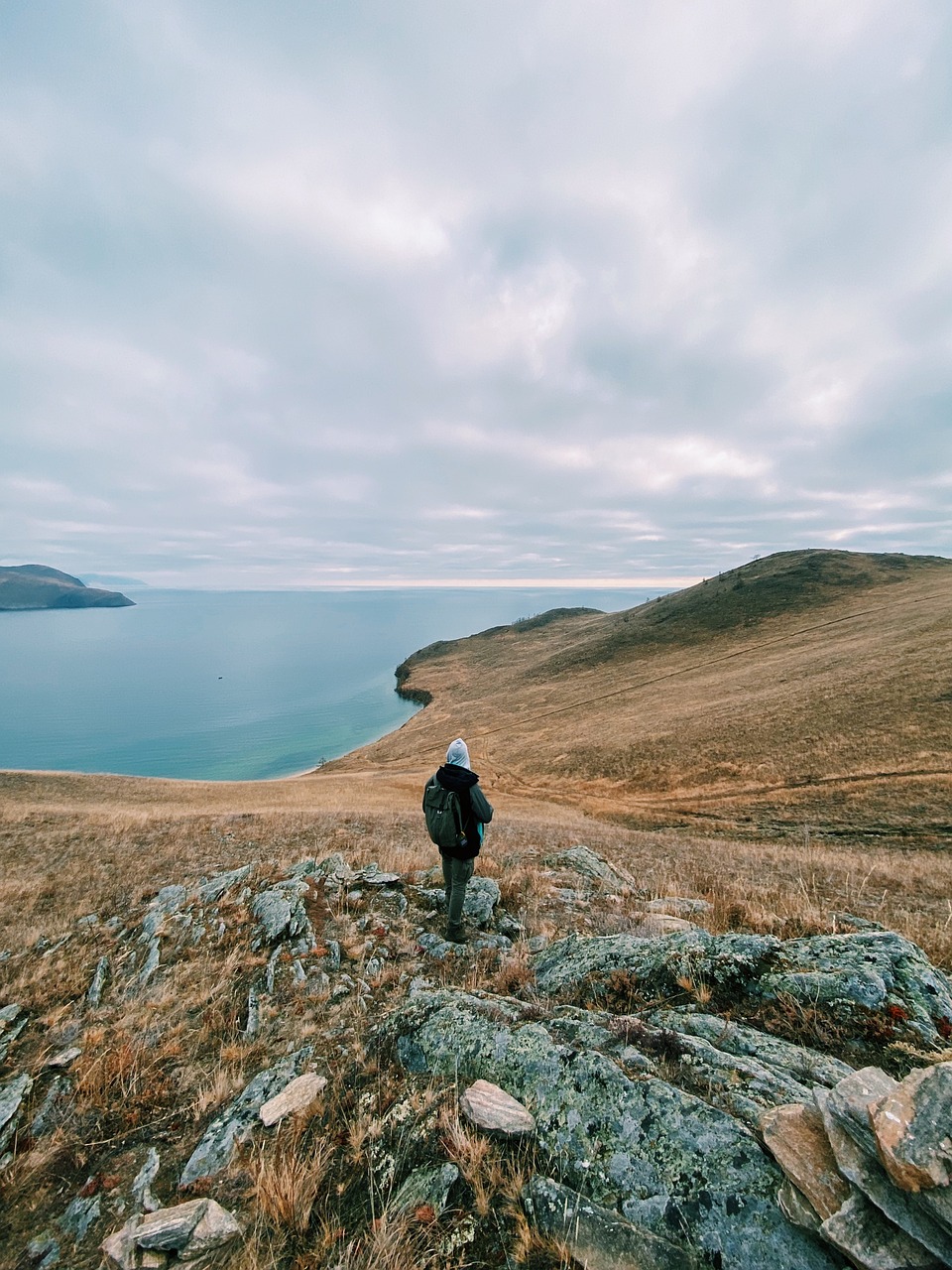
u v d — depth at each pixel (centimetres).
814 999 399
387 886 812
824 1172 243
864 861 1691
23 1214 317
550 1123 307
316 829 1714
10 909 966
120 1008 566
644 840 2250
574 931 626
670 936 527
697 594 13925
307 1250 262
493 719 9194
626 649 11488
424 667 19688
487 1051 371
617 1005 446
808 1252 222
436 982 530
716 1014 407
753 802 3656
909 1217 206
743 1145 271
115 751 16012
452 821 594
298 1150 324
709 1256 229
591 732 6612
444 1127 313
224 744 15462
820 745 4294
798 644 8250
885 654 5831
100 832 1728
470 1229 256
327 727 15812
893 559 13250
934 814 2891
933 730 3947
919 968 419
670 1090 312
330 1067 404
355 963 584
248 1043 465
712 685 7238
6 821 2073
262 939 670
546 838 1972
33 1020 563
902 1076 325
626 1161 276
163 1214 286
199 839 1581
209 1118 381
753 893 894
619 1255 235
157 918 784
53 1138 375
